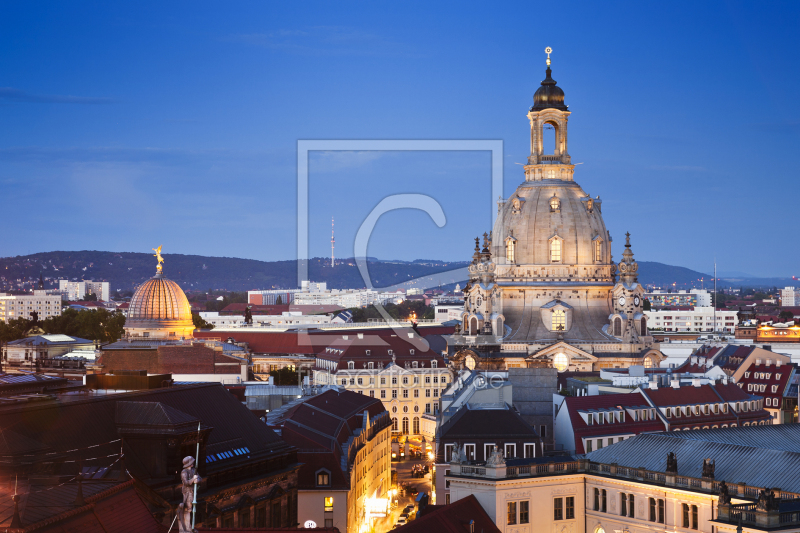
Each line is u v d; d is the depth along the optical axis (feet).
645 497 456.04
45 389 476.54
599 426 638.53
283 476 463.83
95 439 390.42
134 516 311.06
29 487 300.40
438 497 609.83
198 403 456.45
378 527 611.06
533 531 468.75
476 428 614.34
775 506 398.01
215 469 421.18
